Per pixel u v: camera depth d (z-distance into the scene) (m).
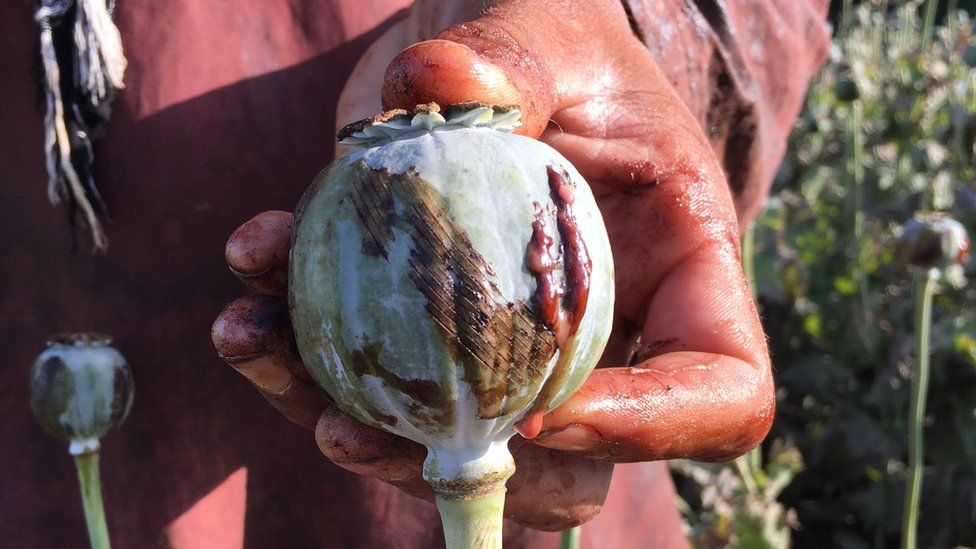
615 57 0.36
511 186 0.27
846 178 1.33
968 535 1.07
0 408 0.45
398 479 0.31
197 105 0.44
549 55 0.34
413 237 0.27
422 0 0.41
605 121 0.36
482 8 0.36
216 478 0.46
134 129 0.44
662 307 0.35
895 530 1.08
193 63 0.44
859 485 1.15
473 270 0.27
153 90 0.44
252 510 0.48
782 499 1.16
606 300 0.29
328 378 0.28
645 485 0.56
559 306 0.27
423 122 0.28
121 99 0.43
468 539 0.28
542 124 0.33
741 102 0.47
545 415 0.30
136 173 0.44
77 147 0.42
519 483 0.35
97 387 0.39
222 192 0.45
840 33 1.58
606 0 0.38
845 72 1.26
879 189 1.35
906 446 1.12
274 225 0.30
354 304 0.27
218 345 0.30
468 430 0.28
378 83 0.42
